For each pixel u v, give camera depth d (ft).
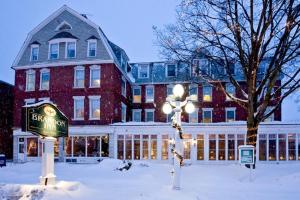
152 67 149.89
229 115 136.67
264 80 68.39
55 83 127.34
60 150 123.44
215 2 71.97
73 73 126.31
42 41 130.82
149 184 48.44
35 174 65.41
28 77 131.03
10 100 145.18
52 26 130.72
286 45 66.08
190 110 42.93
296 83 68.90
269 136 112.27
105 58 123.75
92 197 35.04
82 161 121.60
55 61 127.65
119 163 79.10
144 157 118.21
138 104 147.43
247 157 59.11
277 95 99.35
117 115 128.16
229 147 114.83
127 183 48.34
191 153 115.24
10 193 34.68
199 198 38.68
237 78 133.39
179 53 94.73
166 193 39.29
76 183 39.17
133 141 119.24
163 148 117.08
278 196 42.14
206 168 74.13
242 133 114.32
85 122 123.34
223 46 73.87
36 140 127.34
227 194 43.14
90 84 124.67
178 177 42.88
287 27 64.64
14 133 127.95
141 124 119.24
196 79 100.94
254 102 69.67
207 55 74.84
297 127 110.73
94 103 123.95
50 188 35.81
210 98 139.13
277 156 110.73
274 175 64.59
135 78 149.38
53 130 41.83
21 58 131.75
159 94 145.38
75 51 126.93
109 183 47.29
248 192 45.32
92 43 126.31
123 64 138.92
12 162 124.06
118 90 130.11
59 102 126.00
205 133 116.06
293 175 58.75
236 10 67.77
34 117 39.14
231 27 68.44
